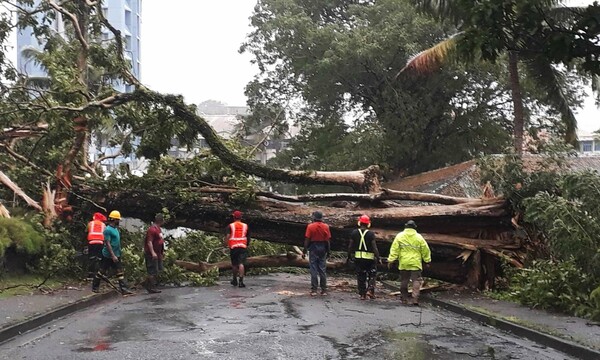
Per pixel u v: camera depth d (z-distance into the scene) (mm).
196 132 16469
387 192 15609
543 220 11391
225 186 16328
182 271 16406
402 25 27641
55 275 14492
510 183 14297
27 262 14180
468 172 22062
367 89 29969
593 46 7980
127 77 18000
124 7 53625
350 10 29750
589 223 10641
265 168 16000
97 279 13281
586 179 11078
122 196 16062
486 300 12523
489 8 8008
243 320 10289
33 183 16891
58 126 15492
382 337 8883
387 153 28469
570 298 10594
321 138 31609
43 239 14469
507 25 8281
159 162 16672
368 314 11219
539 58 8445
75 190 16078
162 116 16094
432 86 28406
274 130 29391
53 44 19562
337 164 28109
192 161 16375
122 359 7316
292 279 18562
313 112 32625
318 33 28438
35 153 17438
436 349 8070
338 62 27625
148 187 16172
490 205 14984
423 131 29469
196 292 14688
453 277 14992
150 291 14477
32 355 7547
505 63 27375
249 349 7879
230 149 17500
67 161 15914
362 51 26469
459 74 27656
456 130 30078
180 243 18000
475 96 29578
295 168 31953
